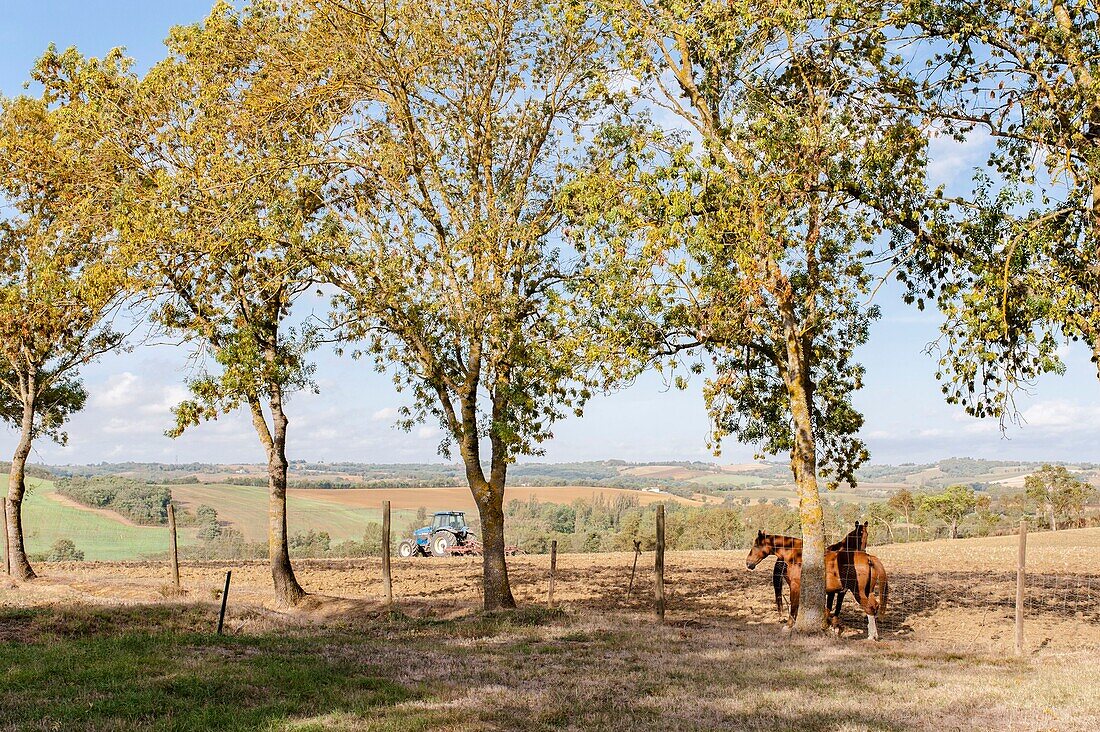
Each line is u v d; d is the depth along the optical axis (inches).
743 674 565.3
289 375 926.4
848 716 447.5
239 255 884.6
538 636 721.6
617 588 1133.1
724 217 669.3
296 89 908.6
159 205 869.8
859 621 858.8
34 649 552.7
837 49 732.7
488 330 855.7
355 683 504.7
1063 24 645.3
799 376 783.1
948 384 678.5
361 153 916.0
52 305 1034.7
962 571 1343.5
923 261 725.9
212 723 395.2
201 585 1141.1
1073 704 474.3
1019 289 643.5
